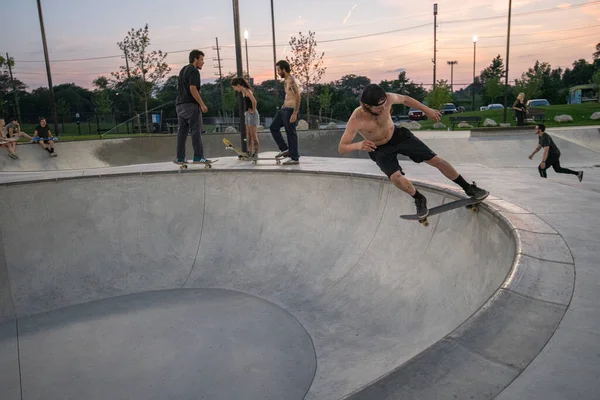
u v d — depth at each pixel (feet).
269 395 12.65
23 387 13.53
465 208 15.47
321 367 13.93
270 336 16.07
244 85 30.86
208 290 20.68
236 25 30.60
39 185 23.22
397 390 5.77
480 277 12.91
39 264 21.65
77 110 199.52
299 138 68.23
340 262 19.90
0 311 19.15
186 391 12.99
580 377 5.95
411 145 12.75
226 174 25.41
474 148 58.13
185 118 25.95
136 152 61.67
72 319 18.33
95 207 23.98
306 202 23.24
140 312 18.69
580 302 7.93
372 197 20.57
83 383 13.62
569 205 14.92
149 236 23.81
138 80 111.04
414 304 15.34
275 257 21.99
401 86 198.18
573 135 63.67
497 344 6.75
